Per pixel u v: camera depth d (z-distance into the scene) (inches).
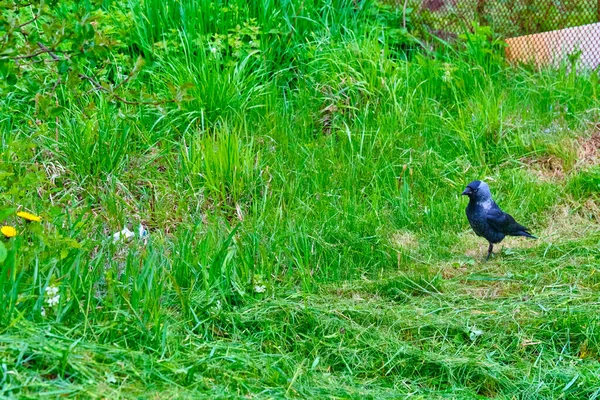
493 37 568.7
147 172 445.1
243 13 550.9
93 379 235.1
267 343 312.0
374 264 388.8
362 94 514.6
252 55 528.4
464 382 296.7
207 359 274.7
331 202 434.6
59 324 269.4
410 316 331.9
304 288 353.7
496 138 494.0
